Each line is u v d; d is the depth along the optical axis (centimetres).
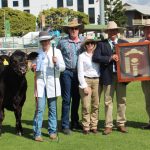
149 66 916
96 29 2752
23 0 9012
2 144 880
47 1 8894
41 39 891
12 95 922
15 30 7462
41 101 898
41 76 895
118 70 909
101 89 939
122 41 938
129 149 829
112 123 960
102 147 844
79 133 955
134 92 1547
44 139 912
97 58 900
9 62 907
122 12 6869
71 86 956
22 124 1059
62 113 954
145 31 957
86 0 8744
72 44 945
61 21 7150
